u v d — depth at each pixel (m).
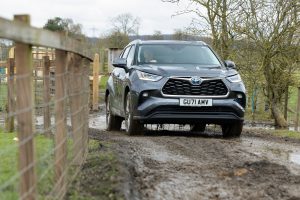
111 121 12.02
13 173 5.29
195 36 17.97
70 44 5.02
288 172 6.66
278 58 16.95
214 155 7.80
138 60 10.65
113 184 5.35
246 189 5.80
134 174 6.27
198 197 5.48
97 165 6.23
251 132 12.16
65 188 4.95
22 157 3.47
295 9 16.25
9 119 10.09
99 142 8.27
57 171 4.77
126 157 7.01
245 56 17.36
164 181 6.06
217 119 9.80
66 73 5.04
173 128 12.99
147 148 8.24
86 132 6.97
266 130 12.98
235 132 10.35
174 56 10.78
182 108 9.62
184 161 7.27
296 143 10.01
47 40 3.85
